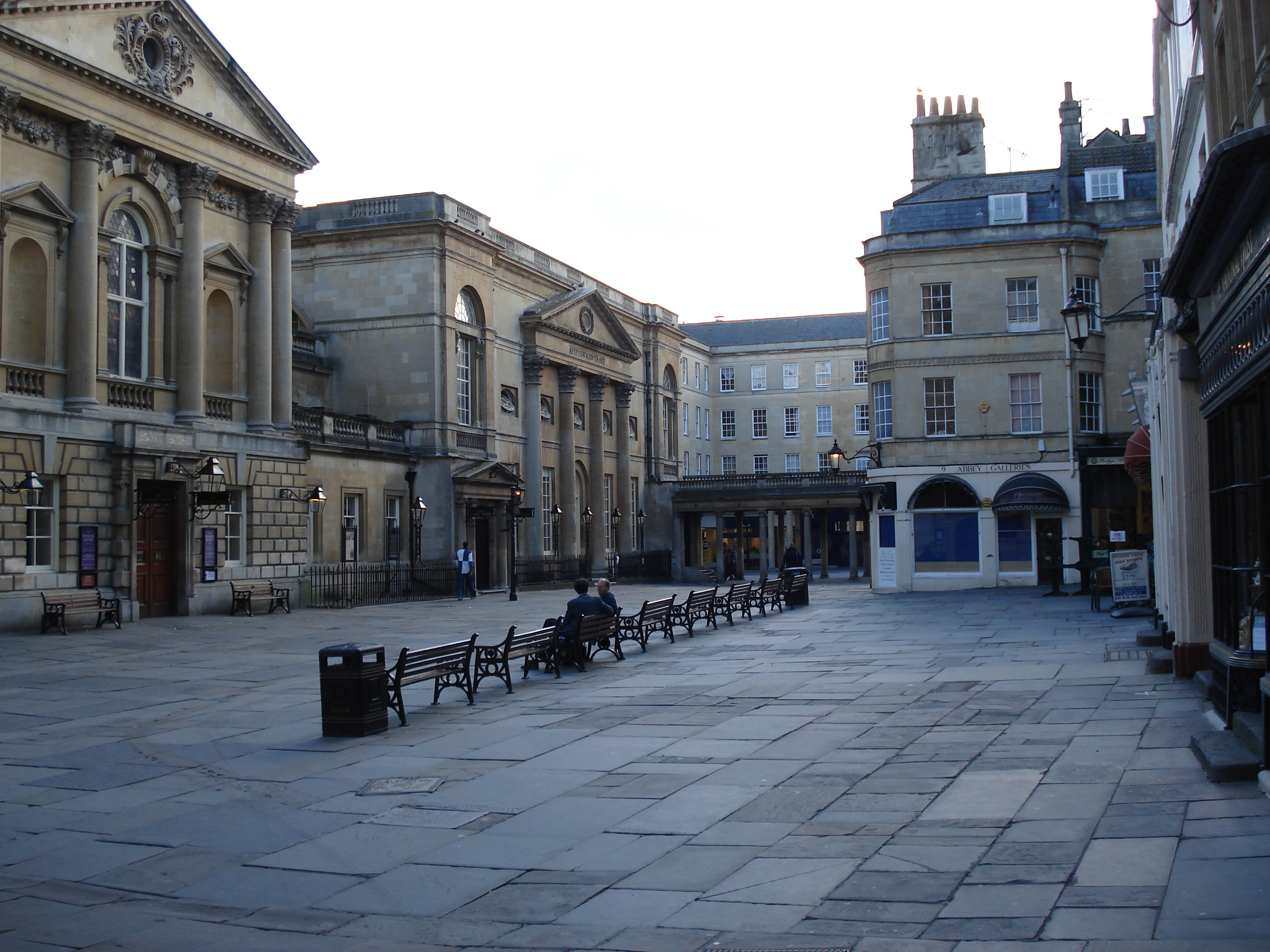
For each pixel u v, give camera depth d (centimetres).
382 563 4322
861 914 659
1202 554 1468
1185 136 1612
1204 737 1027
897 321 4144
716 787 1005
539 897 733
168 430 3116
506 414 5247
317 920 709
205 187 3353
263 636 2634
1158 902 645
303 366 4459
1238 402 1077
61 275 2906
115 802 1038
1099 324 4062
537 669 1950
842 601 3756
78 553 2852
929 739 1174
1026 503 3875
